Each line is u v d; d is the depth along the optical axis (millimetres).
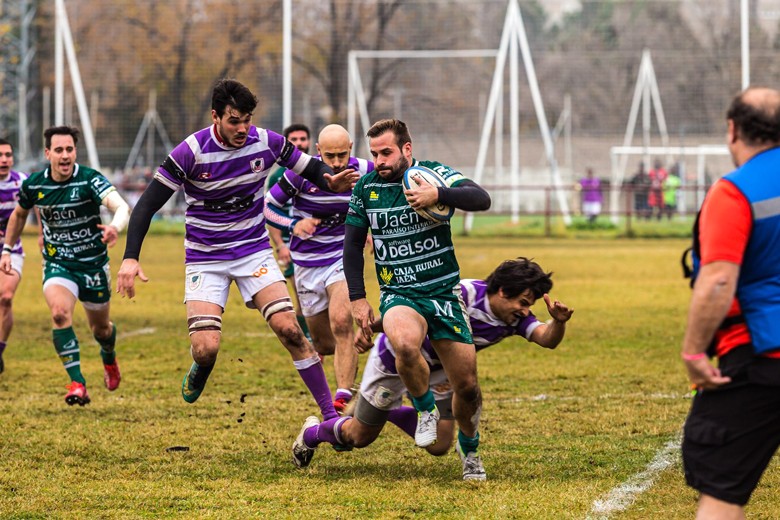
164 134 127875
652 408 27844
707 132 138875
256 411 27922
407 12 135250
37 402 29219
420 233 19719
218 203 22859
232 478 20828
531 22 143500
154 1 127312
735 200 13133
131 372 34625
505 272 20359
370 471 21484
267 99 130500
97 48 127375
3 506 18609
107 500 19062
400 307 19562
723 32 137125
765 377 13062
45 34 137500
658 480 20297
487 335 20984
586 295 59375
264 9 128875
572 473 21016
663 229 118750
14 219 29719
